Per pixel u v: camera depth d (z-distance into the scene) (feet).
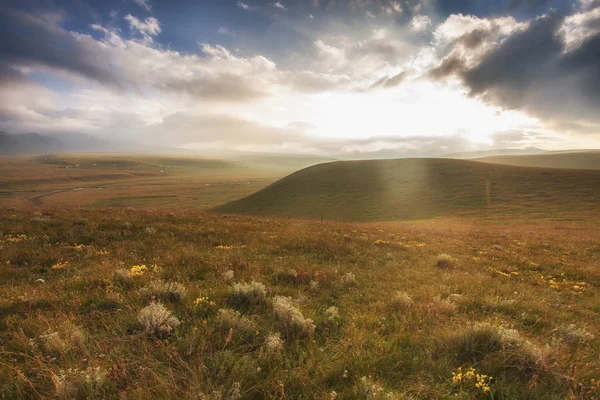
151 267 26.66
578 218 161.07
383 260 39.32
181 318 15.51
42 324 14.08
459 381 11.44
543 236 89.51
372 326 16.87
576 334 17.13
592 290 31.76
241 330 14.23
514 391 11.07
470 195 236.02
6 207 62.75
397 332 15.92
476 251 54.13
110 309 16.56
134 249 33.73
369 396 10.03
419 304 21.11
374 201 258.37
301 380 10.74
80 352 11.91
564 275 38.34
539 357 12.73
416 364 12.69
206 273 26.04
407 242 58.75
